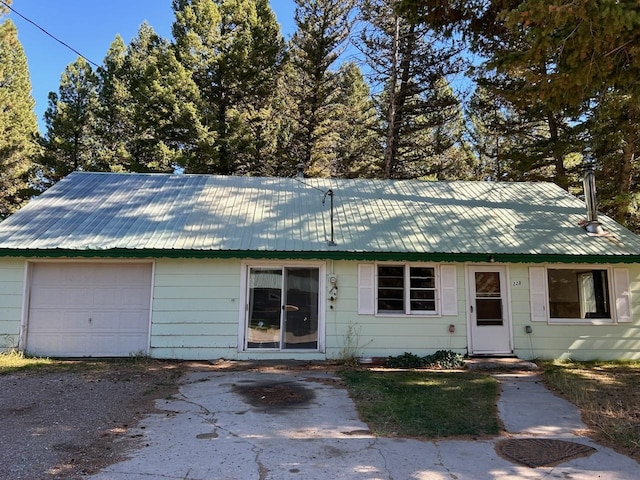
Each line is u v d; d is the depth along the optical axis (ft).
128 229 35.37
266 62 81.61
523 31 24.54
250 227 36.73
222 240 34.53
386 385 26.71
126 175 46.19
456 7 27.58
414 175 76.43
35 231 34.55
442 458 15.96
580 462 15.74
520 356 35.27
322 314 35.04
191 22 77.36
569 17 19.80
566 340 35.68
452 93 67.21
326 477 14.14
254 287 35.27
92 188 42.60
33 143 90.89
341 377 29.09
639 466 15.43
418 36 65.77
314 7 81.61
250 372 30.37
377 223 38.37
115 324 35.06
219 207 39.91
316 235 36.04
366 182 47.52
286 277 35.50
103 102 95.09
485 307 35.96
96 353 34.63
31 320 34.53
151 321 34.22
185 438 17.37
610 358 35.55
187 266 34.86
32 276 34.91
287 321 35.12
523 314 35.88
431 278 36.09
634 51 21.35
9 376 27.45
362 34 68.39
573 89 24.43
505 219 39.78
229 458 15.47
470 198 44.19
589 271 36.88
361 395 24.34
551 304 36.29
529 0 19.62
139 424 18.93
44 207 38.45
